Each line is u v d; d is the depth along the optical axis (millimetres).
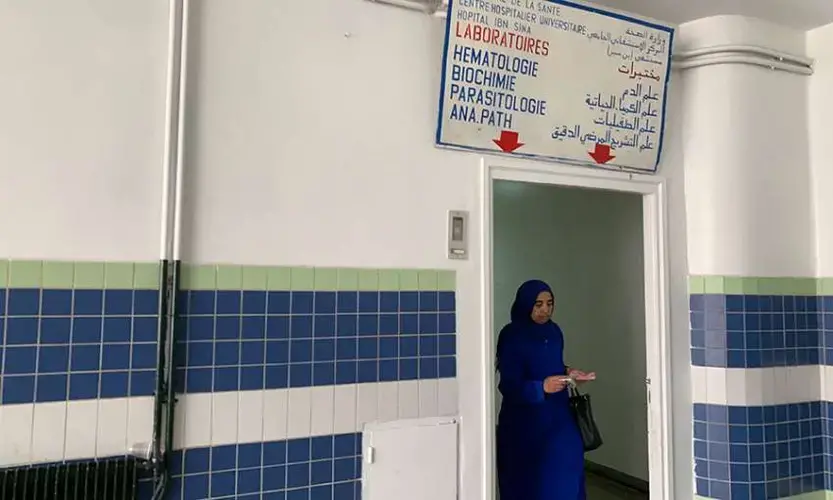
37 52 1776
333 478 2092
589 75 2533
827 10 2791
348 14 2209
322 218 2129
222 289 1972
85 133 1822
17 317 1729
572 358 4355
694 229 2869
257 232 2031
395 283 2232
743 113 2836
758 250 2826
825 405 2930
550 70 2455
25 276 1740
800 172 2969
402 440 2201
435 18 2361
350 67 2201
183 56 1934
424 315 2277
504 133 2430
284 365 2043
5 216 1729
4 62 1741
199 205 1955
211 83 1990
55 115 1790
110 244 1837
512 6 2342
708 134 2846
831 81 2936
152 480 1842
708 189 2832
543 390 2719
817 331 2965
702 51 2836
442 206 2338
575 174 2611
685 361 2832
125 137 1868
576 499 2801
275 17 2094
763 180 2859
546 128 2500
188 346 1918
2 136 1733
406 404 2221
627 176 2738
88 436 1784
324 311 2113
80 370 1784
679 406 2797
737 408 2742
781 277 2879
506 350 2889
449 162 2363
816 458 2895
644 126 2703
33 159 1762
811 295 2959
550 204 4547
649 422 2793
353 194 2182
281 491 2016
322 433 2086
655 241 2803
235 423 1966
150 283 1876
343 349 2135
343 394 2125
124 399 1828
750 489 2713
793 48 2977
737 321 2773
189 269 1931
